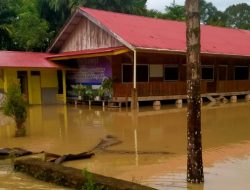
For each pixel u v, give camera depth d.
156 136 12.61
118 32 21.72
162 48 21.03
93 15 23.64
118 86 21.36
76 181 7.04
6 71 22.20
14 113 12.79
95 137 12.59
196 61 7.12
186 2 7.15
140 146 11.02
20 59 23.33
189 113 7.29
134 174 8.12
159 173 8.14
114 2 39.06
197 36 7.11
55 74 24.88
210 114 18.34
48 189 7.14
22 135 12.95
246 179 7.60
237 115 17.92
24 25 32.59
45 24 33.38
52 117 17.92
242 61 29.23
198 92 7.19
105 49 22.33
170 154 9.94
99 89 22.19
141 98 21.47
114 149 10.62
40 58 24.38
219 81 25.84
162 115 17.97
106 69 22.77
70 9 36.12
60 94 24.39
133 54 21.02
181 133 13.12
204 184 7.32
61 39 26.31
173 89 22.98
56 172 7.43
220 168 8.42
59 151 10.51
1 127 14.75
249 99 27.12
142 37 22.09
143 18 27.03
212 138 12.14
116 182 6.57
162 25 26.75
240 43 29.45
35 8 37.09
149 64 23.58
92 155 9.81
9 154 9.65
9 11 33.84
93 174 7.13
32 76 23.91
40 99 24.22
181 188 7.12
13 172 8.27
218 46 26.09
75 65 25.12
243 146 10.84
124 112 19.27
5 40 33.75
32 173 7.93
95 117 17.66
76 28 25.59
